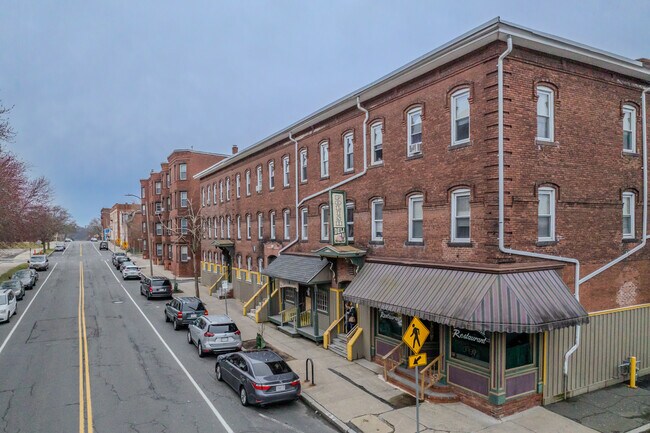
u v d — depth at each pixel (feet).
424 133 50.57
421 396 44.55
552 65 45.24
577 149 47.16
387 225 56.54
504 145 41.63
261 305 85.66
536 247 43.55
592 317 47.29
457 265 44.29
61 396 46.09
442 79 48.08
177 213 157.17
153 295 108.58
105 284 139.44
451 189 47.01
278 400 42.29
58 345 66.54
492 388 40.16
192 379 51.83
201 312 77.10
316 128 73.31
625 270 51.21
